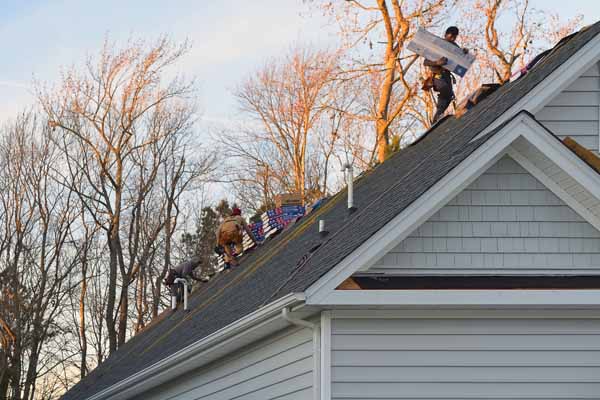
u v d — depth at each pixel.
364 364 15.23
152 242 57.00
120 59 56.31
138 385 24.91
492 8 46.09
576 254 15.68
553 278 15.41
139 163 57.66
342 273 14.76
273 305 15.47
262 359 18.39
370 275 15.27
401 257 15.46
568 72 17.11
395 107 52.38
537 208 15.76
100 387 29.67
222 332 18.19
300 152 57.75
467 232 15.66
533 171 15.79
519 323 15.46
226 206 65.19
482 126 17.34
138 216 56.75
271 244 30.50
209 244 64.12
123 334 53.69
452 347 15.34
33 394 51.88
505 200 15.77
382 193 20.44
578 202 15.75
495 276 15.52
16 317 50.50
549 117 17.64
